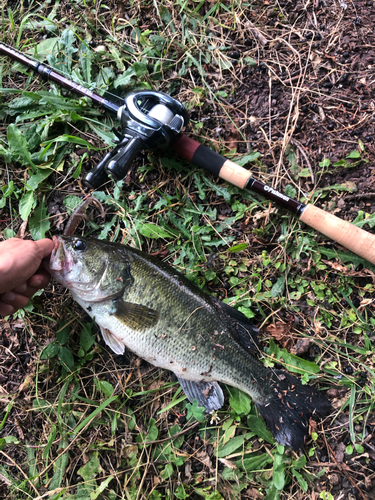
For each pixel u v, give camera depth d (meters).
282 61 0.51
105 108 0.47
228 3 0.51
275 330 0.47
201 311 0.42
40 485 0.45
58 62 0.51
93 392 0.46
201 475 0.45
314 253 0.48
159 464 0.45
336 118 0.50
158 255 0.48
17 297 0.41
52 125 0.49
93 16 0.52
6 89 0.49
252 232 0.49
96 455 0.45
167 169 0.49
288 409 0.44
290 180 0.49
